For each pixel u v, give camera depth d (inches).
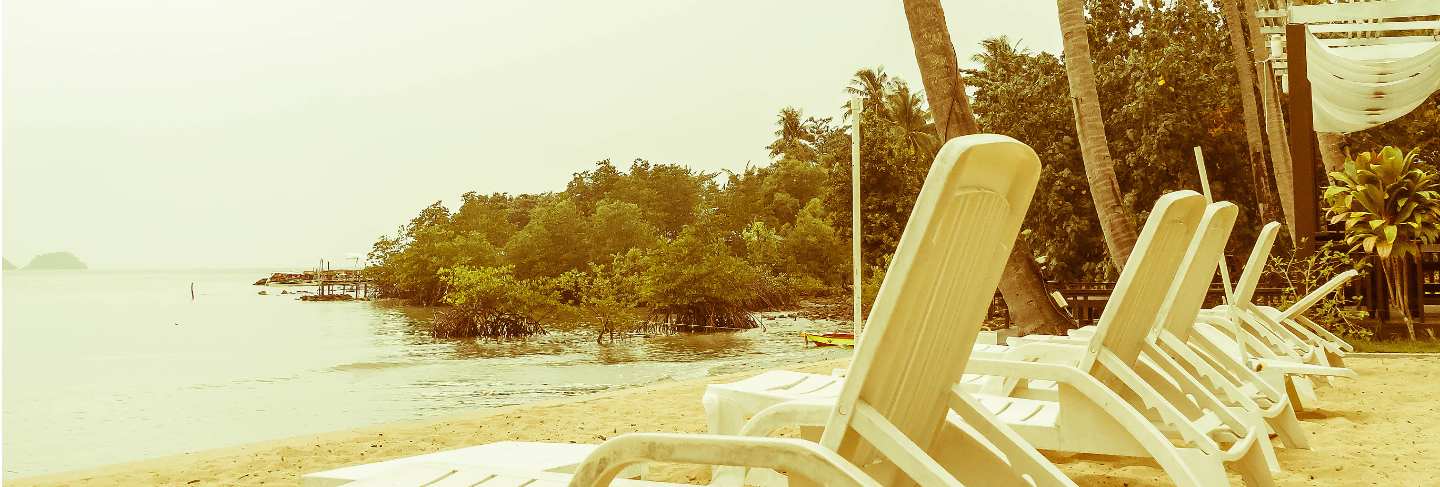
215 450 214.1
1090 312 483.8
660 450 60.2
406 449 210.5
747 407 125.6
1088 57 442.0
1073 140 1099.9
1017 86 1155.9
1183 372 137.9
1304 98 455.2
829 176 2117.4
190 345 1122.0
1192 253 153.2
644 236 2465.6
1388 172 415.5
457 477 85.3
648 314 1247.5
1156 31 1086.4
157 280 6609.3
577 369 735.1
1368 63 481.1
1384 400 234.2
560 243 2425.0
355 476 87.4
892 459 60.9
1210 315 238.4
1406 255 430.6
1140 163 1057.5
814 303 1924.2
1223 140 1061.8
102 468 193.3
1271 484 123.6
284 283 5113.2
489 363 820.6
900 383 66.5
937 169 58.1
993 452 77.3
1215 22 1103.0
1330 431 188.2
